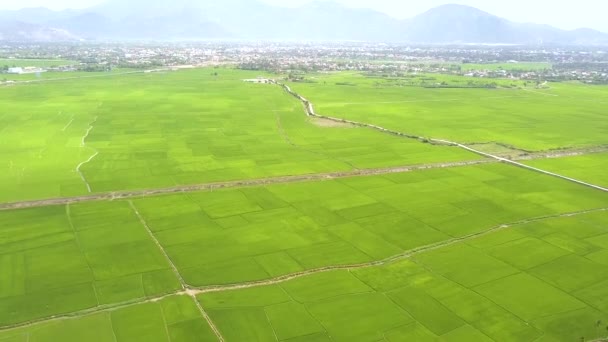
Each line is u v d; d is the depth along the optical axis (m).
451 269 60.41
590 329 48.78
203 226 71.62
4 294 53.16
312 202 81.69
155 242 66.31
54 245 64.88
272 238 68.12
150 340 46.16
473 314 51.16
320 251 64.56
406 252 64.88
